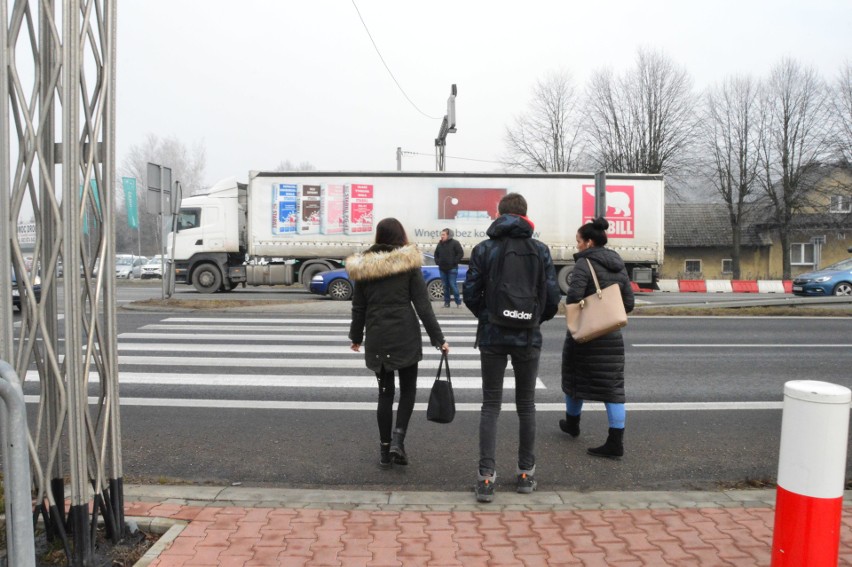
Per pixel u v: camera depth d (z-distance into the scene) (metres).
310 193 20.77
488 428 4.32
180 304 16.22
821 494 2.47
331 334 11.77
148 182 16.00
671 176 42.25
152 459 5.25
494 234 4.40
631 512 4.00
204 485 4.63
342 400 7.13
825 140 39.53
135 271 44.66
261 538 3.58
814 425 2.48
